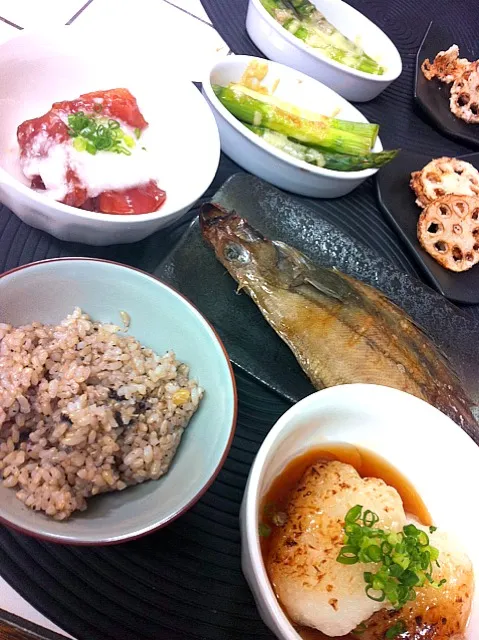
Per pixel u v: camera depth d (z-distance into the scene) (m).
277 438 0.27
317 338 0.39
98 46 0.39
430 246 0.46
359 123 0.49
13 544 0.28
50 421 0.28
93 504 0.28
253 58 0.48
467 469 0.30
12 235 0.36
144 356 0.31
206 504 0.32
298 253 0.41
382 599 0.26
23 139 0.35
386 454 0.33
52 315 0.31
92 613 0.27
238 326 0.39
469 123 0.59
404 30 0.65
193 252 0.40
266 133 0.47
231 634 0.29
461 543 0.30
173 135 0.40
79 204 0.35
